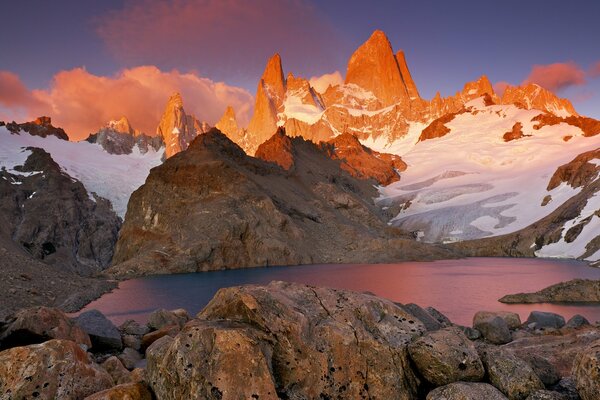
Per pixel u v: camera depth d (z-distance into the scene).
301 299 11.41
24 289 39.69
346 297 11.62
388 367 10.12
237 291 10.70
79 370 10.52
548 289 46.00
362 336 10.40
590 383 8.71
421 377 10.45
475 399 9.22
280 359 9.67
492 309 39.97
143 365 16.61
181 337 9.37
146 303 48.38
